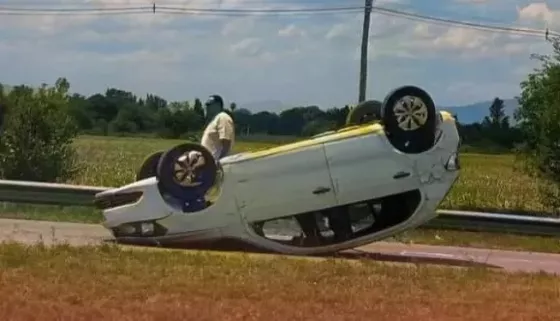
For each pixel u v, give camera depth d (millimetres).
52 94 26422
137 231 14727
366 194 14812
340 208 14938
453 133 15031
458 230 20109
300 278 11195
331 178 14742
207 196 14734
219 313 8867
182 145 14672
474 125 75188
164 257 12367
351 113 16422
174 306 9078
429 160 14938
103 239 15250
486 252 18031
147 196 14633
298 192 14734
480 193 32094
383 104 14891
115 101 93625
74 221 18750
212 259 12391
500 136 74375
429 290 10969
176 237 14688
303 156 14758
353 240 15047
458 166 15078
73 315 8500
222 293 9906
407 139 14867
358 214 15438
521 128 28250
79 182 27266
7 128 25750
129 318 8484
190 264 11898
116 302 9195
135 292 9719
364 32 31859
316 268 12078
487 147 74438
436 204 15055
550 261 17078
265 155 14719
